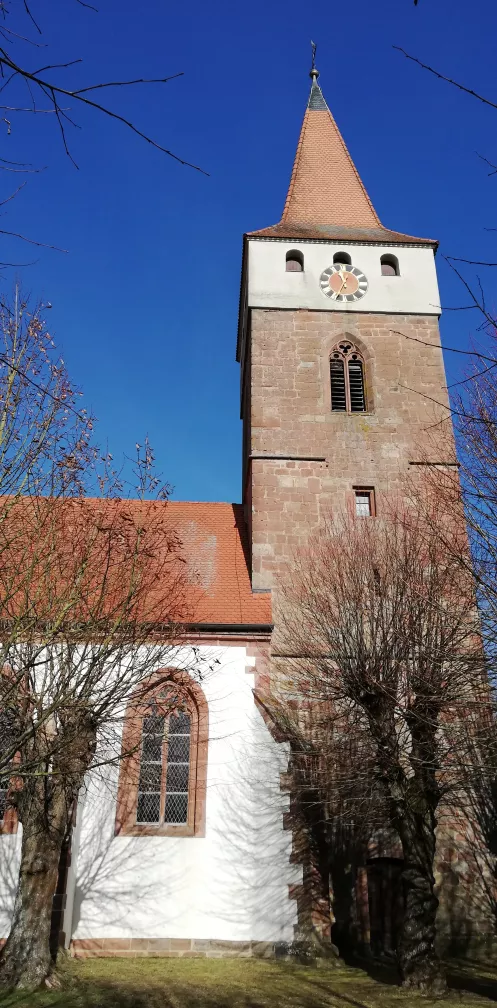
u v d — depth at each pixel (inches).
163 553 1005.2
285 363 1117.1
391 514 972.6
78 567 631.8
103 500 744.3
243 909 775.7
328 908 780.6
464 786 753.0
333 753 788.6
